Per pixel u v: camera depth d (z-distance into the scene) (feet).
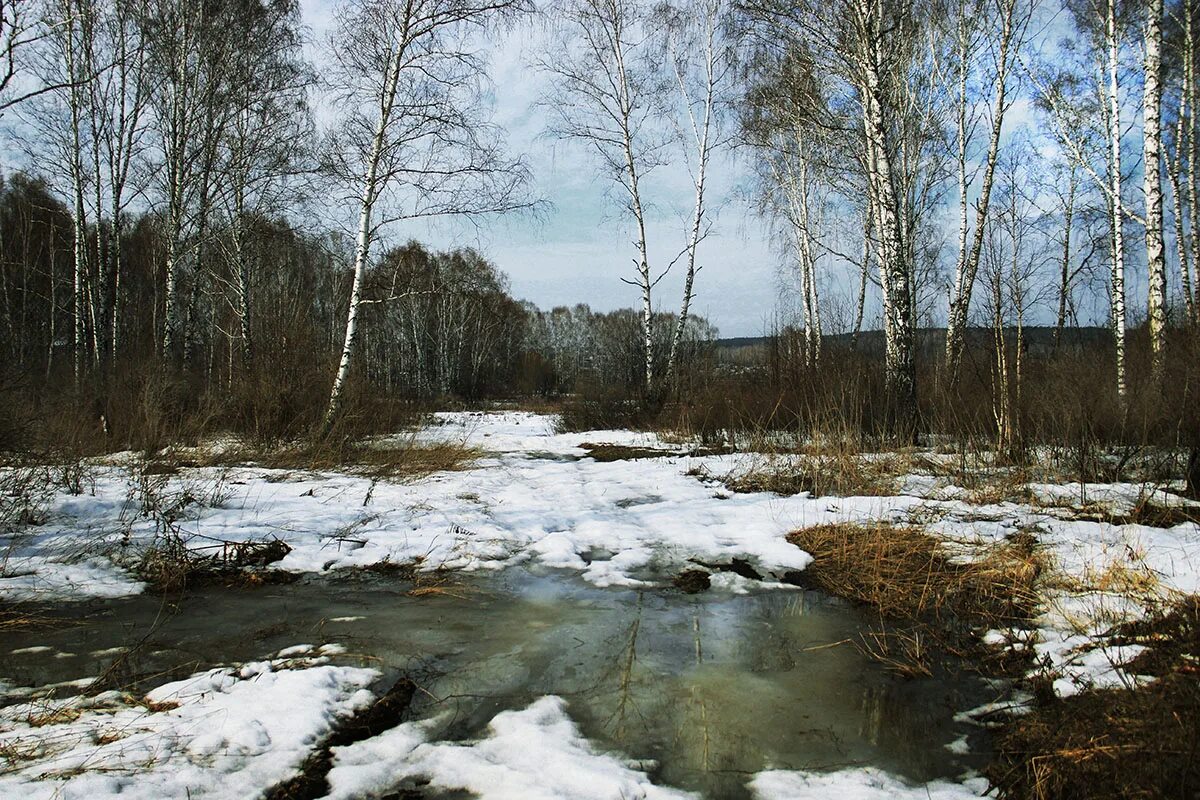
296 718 9.89
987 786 8.39
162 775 8.34
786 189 61.82
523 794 8.21
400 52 33.88
